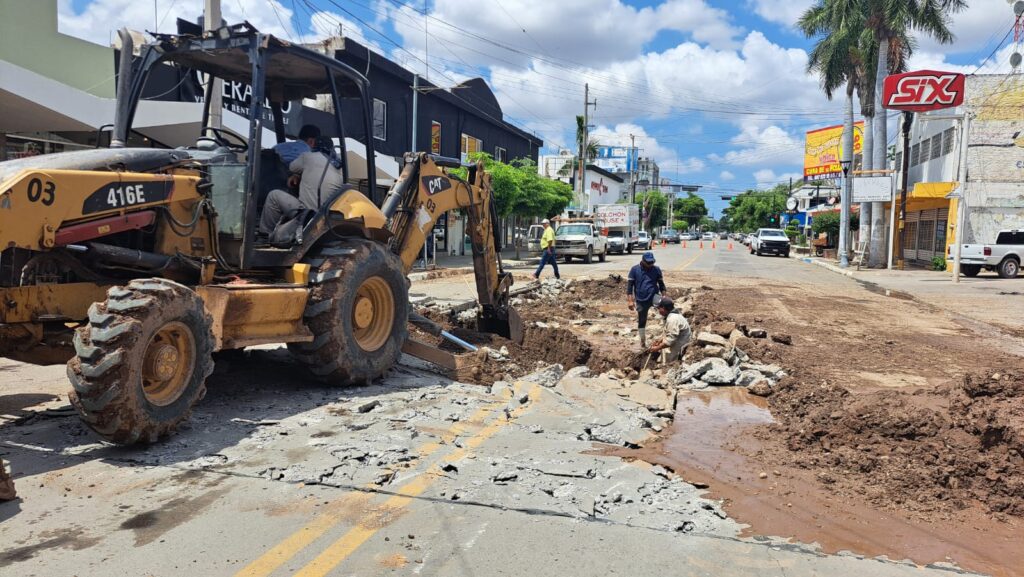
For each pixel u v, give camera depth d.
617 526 4.16
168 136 14.66
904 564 3.88
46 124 13.77
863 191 32.06
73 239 5.13
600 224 45.72
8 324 5.13
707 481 5.12
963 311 17.03
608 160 114.25
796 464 5.59
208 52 6.66
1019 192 29.94
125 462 4.88
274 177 7.41
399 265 7.76
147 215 5.69
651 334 12.73
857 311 16.73
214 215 6.32
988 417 5.74
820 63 37.00
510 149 44.12
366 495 4.44
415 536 3.92
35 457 4.95
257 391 6.89
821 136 53.97
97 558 3.57
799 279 26.64
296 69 7.32
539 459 5.23
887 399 7.09
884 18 32.06
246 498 4.35
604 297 19.00
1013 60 29.61
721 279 25.53
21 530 3.86
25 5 14.68
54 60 15.43
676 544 3.96
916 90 29.19
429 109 32.72
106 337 4.65
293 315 6.52
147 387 5.13
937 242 34.22
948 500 4.89
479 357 9.11
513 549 3.81
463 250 39.38
